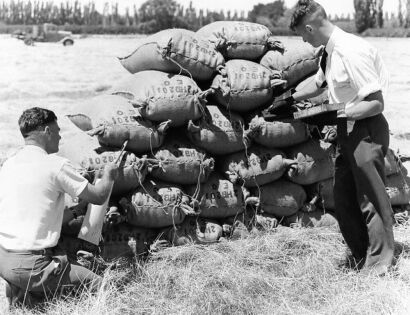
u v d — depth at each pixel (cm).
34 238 303
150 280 346
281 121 401
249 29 413
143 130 368
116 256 366
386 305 302
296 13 331
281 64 407
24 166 309
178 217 379
